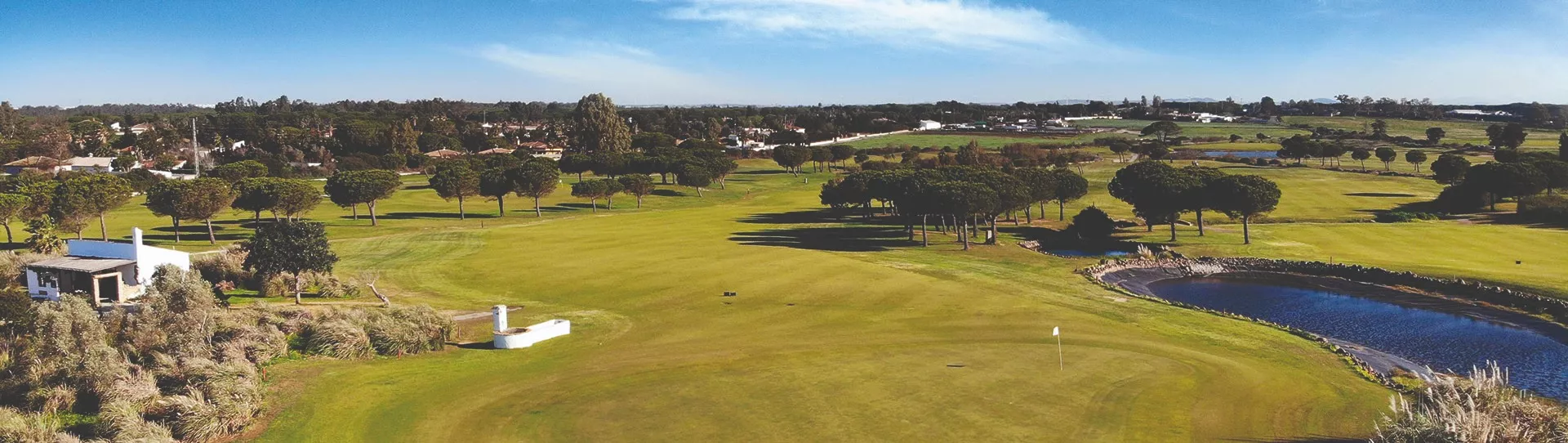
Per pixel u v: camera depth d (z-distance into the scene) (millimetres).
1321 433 22688
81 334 30984
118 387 25484
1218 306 45969
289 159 173250
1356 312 43844
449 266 55312
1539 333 38812
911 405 25203
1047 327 36281
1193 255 61031
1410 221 76750
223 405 23500
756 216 92375
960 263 57562
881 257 61312
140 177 114312
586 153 147000
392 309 36062
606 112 181750
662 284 46438
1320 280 53000
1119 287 49250
